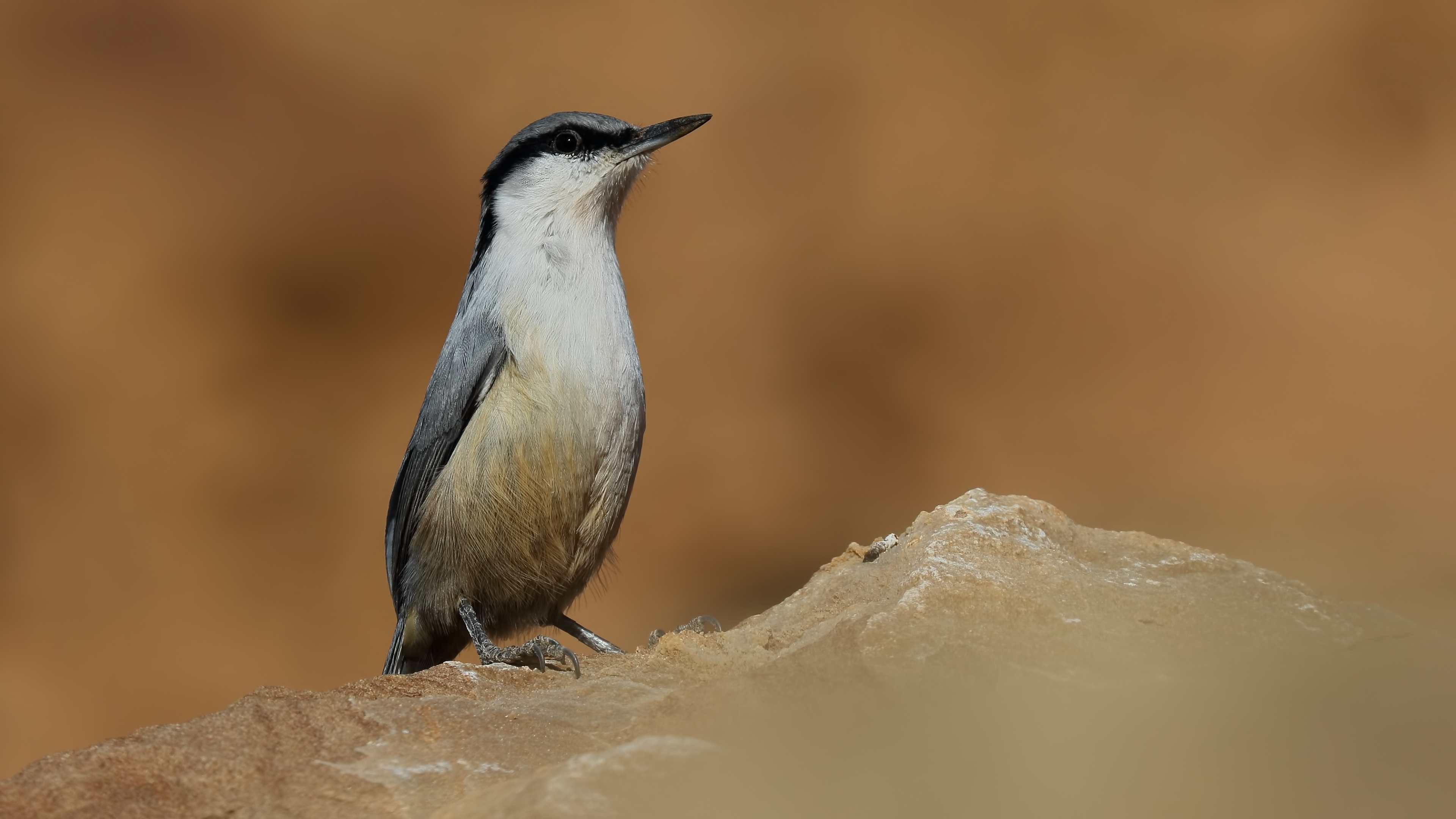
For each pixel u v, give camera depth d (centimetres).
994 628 396
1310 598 430
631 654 488
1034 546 466
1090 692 341
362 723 371
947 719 319
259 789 339
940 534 466
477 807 293
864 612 424
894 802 277
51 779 336
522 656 493
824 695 347
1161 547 486
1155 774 286
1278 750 292
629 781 285
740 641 457
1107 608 416
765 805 277
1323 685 333
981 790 282
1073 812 270
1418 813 266
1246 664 360
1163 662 374
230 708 374
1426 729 302
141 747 350
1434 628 537
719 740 328
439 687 428
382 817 326
